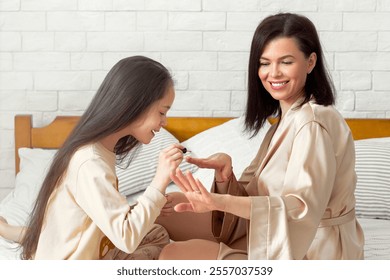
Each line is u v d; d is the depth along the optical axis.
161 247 1.87
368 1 2.97
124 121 1.65
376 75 3.00
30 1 3.05
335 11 2.98
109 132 1.65
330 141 1.63
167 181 1.60
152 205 1.58
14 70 3.10
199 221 1.91
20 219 2.38
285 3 3.00
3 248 2.11
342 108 3.03
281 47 1.66
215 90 3.06
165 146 2.79
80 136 1.66
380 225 2.42
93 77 3.08
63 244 1.65
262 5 3.01
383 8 2.97
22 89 3.10
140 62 1.70
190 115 3.08
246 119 1.88
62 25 3.06
